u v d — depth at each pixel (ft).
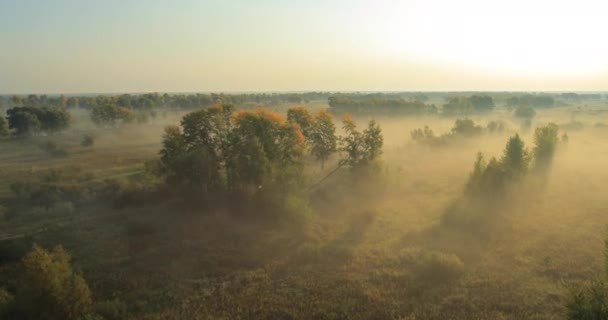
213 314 68.80
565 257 86.33
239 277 82.33
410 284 76.89
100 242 103.09
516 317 64.80
